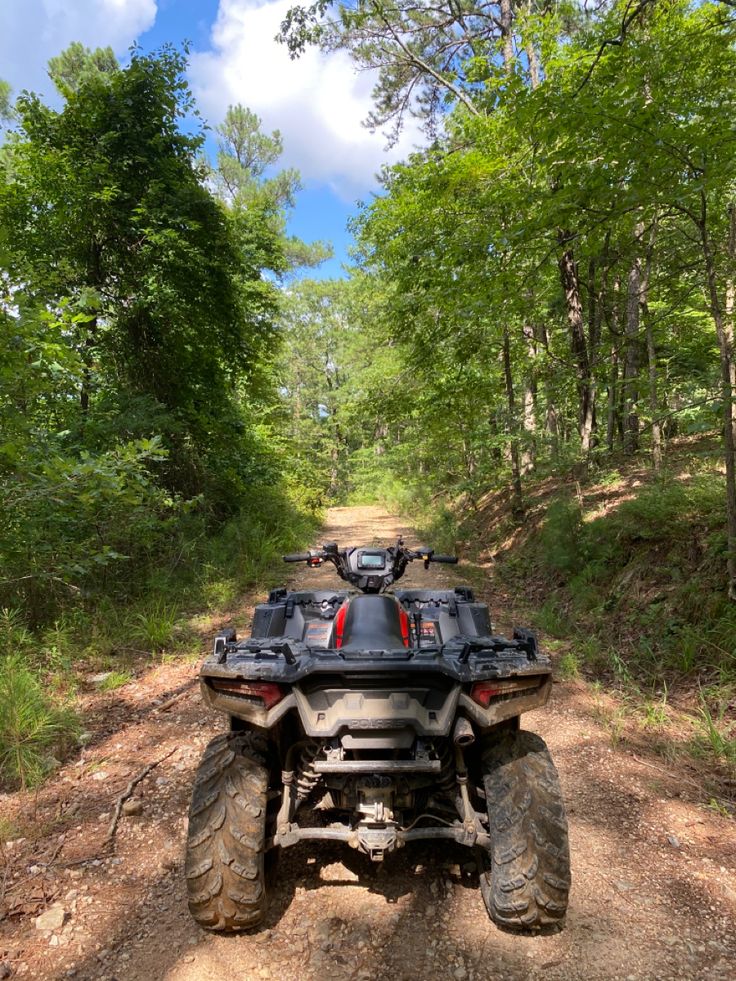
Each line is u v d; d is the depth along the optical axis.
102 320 11.59
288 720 2.64
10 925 2.62
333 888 2.82
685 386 7.47
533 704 2.54
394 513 22.52
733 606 5.40
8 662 4.85
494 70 10.13
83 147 10.98
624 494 9.38
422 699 2.41
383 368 20.05
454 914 2.65
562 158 5.64
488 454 14.63
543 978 2.30
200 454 13.03
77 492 5.52
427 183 10.29
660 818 3.40
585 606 7.16
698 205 6.35
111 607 7.12
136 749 4.30
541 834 2.41
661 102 4.92
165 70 11.52
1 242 5.85
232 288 12.61
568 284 11.39
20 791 3.72
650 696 5.09
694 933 2.53
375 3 13.59
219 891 2.37
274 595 3.87
